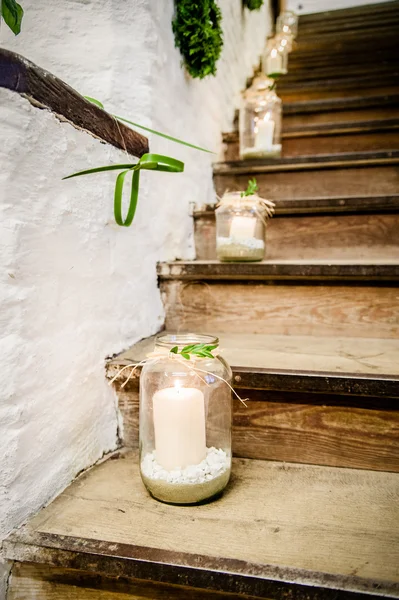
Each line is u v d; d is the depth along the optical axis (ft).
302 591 1.61
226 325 3.58
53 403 2.23
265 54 8.55
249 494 2.23
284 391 2.53
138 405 2.81
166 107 3.78
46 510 2.11
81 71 3.21
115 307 2.90
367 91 7.22
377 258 3.87
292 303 3.42
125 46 3.29
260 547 1.81
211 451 2.24
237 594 1.73
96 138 2.56
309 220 4.01
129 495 2.24
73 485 2.35
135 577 1.76
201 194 4.81
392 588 1.57
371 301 3.26
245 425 2.63
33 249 2.05
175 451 2.09
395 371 2.45
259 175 5.04
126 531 1.93
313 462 2.55
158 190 3.59
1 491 1.90
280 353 2.88
